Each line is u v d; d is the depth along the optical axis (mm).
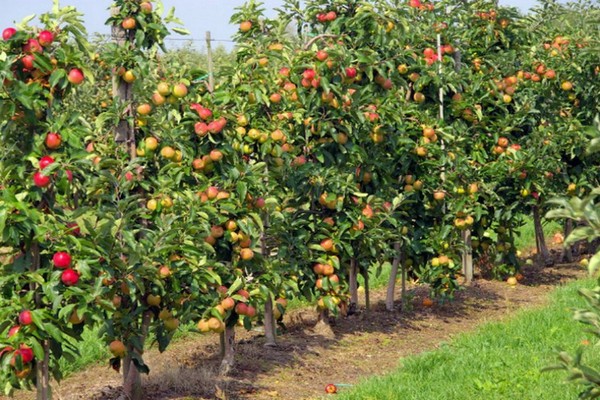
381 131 10953
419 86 12211
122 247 7047
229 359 9078
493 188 13398
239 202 8555
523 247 18297
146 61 7758
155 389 8445
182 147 7977
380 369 9508
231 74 10086
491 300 13219
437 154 12008
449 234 12289
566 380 4406
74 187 7375
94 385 8898
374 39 10883
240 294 8422
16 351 6207
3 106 6227
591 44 14812
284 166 10281
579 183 14781
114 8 7816
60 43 6711
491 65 14250
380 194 11102
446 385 7898
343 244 10273
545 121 15000
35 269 6473
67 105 11875
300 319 11797
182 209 7914
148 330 7855
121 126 7836
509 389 7559
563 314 10688
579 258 16906
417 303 13016
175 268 7473
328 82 9883
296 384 8812
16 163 6395
